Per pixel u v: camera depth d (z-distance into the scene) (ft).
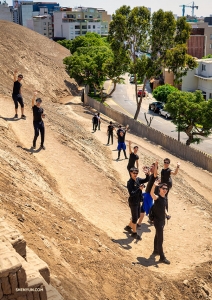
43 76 175.22
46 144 57.41
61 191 45.11
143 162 74.08
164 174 41.22
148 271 31.48
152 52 134.92
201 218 47.01
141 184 36.96
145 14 133.28
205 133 113.60
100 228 38.58
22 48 187.42
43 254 25.39
